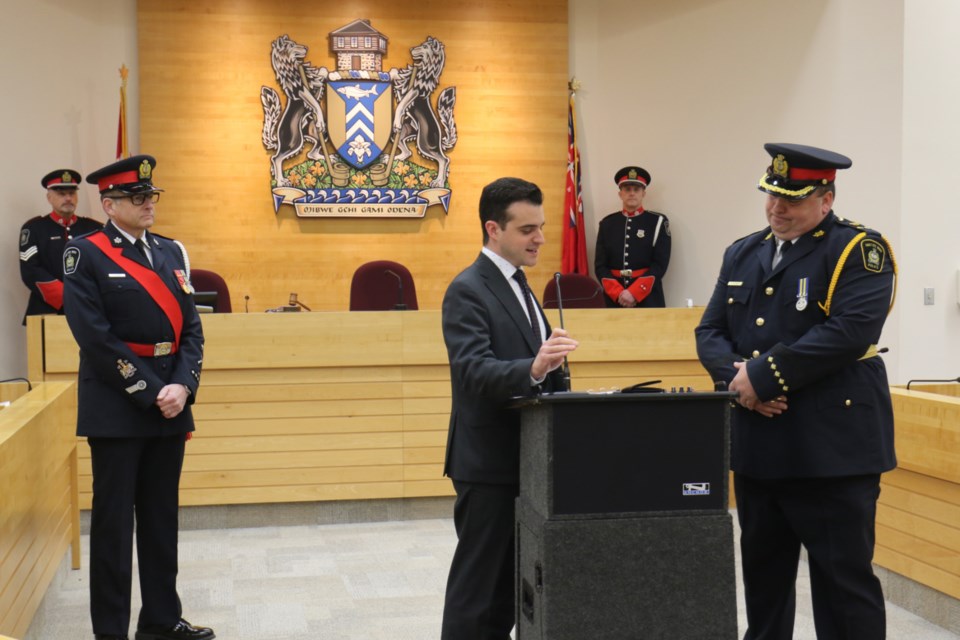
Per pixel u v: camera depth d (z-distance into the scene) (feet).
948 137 21.21
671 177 26.53
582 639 7.25
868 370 9.62
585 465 7.34
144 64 26.63
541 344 9.14
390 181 27.55
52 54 25.14
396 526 17.97
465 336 8.73
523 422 8.16
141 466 12.14
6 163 23.88
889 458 9.62
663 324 18.58
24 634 11.12
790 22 22.93
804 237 9.73
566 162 28.22
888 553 13.48
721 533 7.45
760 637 10.43
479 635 8.88
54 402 13.51
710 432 7.49
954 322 21.21
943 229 21.16
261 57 27.09
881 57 21.17
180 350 12.19
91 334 11.40
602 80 28.27
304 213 27.20
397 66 27.63
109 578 11.74
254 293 27.17
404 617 13.19
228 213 27.07
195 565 15.65
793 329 9.61
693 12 25.76
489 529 8.91
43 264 23.54
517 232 8.98
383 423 18.16
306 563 15.72
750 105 24.12
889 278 9.46
